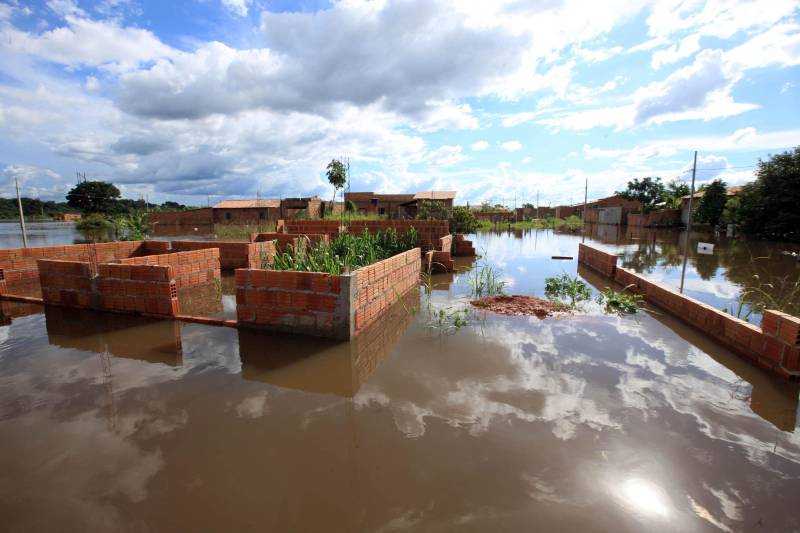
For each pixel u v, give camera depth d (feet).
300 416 9.64
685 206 90.74
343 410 9.93
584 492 7.04
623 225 109.50
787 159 52.70
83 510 6.63
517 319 18.12
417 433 8.88
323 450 8.26
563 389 11.09
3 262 25.09
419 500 6.83
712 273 30.32
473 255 41.73
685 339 15.47
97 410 9.91
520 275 30.04
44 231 88.22
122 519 6.44
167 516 6.49
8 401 10.33
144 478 7.41
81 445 8.45
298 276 15.20
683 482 7.32
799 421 9.51
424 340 15.26
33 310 19.02
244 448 8.34
